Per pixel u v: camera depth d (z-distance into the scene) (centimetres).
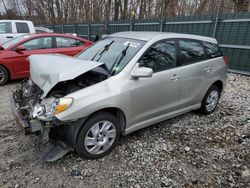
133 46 340
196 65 392
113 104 287
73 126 271
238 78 750
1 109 459
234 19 773
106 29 1311
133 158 306
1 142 334
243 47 761
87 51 391
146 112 335
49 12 2512
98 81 295
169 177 276
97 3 2075
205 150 333
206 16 855
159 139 355
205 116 449
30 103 290
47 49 676
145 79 319
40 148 306
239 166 300
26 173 273
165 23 995
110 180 267
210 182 271
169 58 356
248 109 491
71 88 286
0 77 632
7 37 979
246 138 370
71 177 269
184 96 387
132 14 1681
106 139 302
